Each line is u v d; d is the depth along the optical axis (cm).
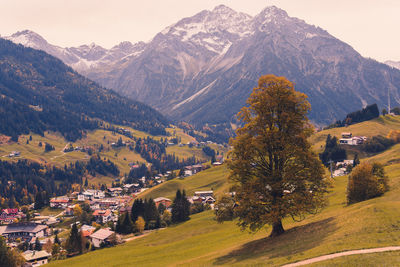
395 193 5966
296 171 4241
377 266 2547
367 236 3288
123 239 12750
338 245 3262
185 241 8050
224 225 10075
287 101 4300
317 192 4353
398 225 3388
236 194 4406
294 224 5809
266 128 4462
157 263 5925
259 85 4531
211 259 4575
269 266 3238
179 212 14150
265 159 4594
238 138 4497
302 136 4253
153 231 13538
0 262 8962
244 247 4747
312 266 2836
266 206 4194
